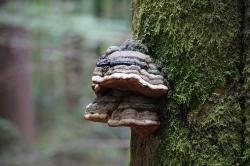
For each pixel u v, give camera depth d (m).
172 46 1.28
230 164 1.20
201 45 1.24
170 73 1.27
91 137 5.88
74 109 7.28
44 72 7.54
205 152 1.21
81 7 5.36
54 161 4.88
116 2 6.13
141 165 1.34
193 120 1.24
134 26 1.40
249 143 1.19
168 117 1.27
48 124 7.02
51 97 7.60
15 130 4.52
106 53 1.27
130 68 1.22
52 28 4.17
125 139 5.82
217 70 1.23
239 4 1.23
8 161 4.30
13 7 4.18
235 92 1.22
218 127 1.21
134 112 1.25
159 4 1.31
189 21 1.26
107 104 1.28
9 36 4.74
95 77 1.24
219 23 1.23
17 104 5.19
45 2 4.64
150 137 1.31
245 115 1.20
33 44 4.83
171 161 1.26
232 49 1.23
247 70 1.21
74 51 4.98
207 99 1.23
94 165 5.09
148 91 1.23
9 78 5.08
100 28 4.24
